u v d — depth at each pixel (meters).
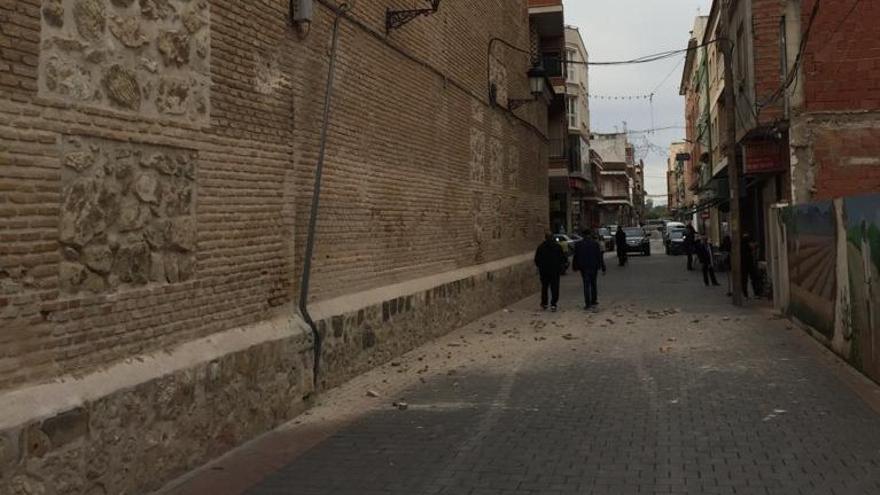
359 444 6.46
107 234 5.24
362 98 9.83
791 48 14.81
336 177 9.07
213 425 6.14
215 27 6.48
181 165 6.04
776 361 9.84
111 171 5.29
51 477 4.50
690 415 7.20
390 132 10.84
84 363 5.00
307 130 8.28
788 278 13.92
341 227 9.23
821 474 5.37
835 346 10.07
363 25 9.76
